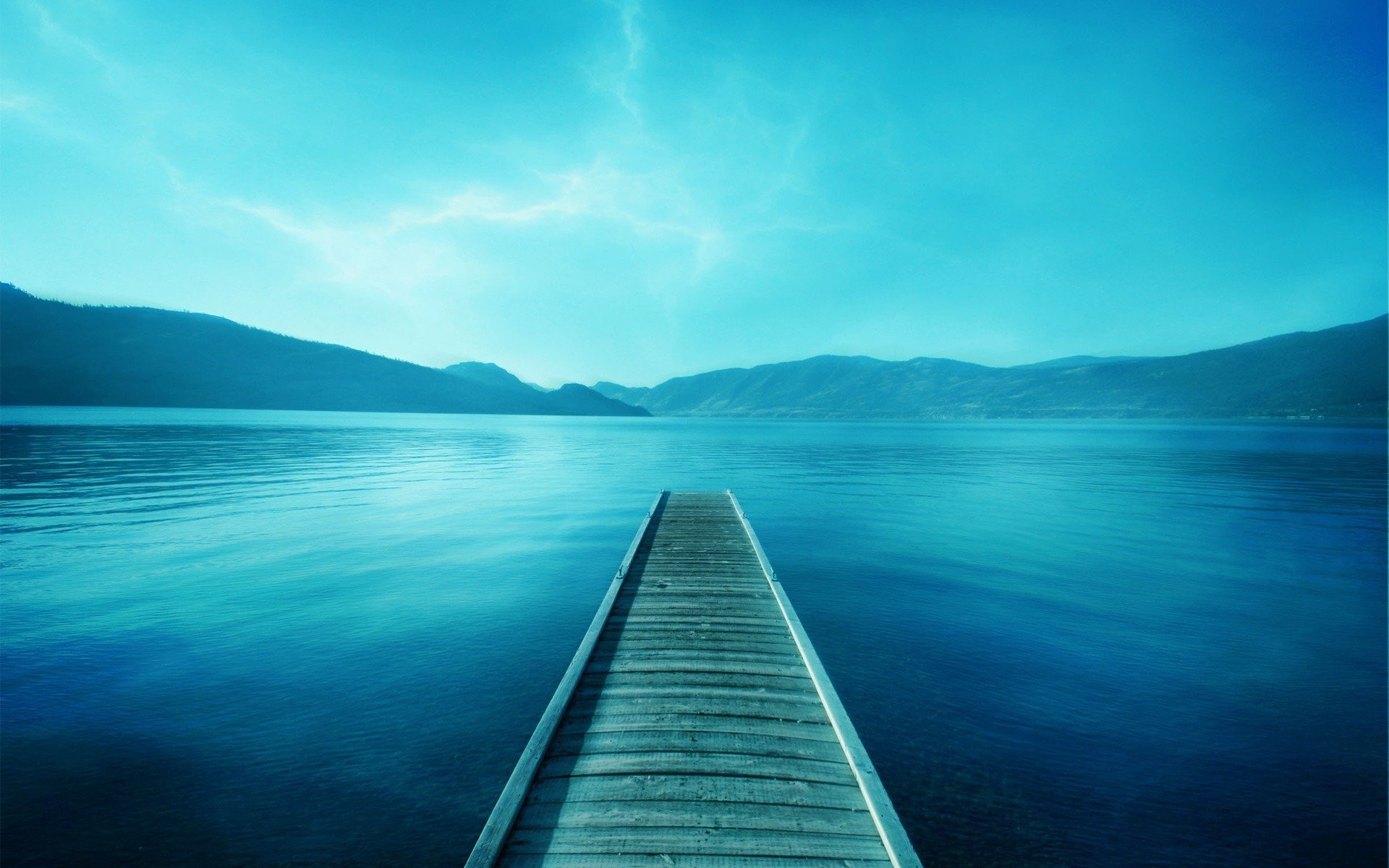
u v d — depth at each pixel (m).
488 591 14.24
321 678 9.48
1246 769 7.30
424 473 40.94
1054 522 23.50
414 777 6.95
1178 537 20.72
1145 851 5.90
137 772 6.93
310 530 21.22
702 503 23.30
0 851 5.61
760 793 5.43
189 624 11.80
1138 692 9.26
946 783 6.95
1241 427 148.00
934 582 15.27
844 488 34.56
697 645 8.87
